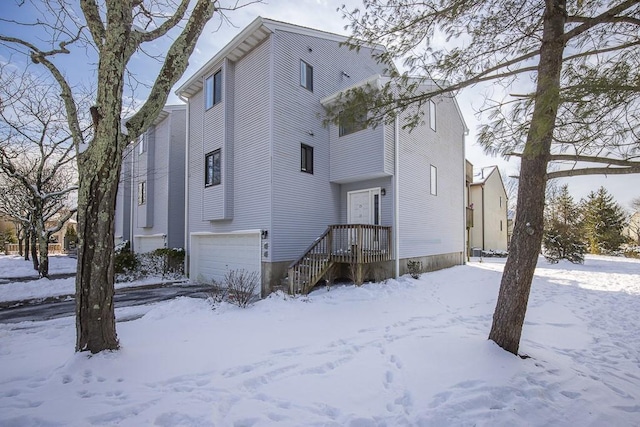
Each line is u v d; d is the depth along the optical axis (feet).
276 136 29.76
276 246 29.17
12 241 90.89
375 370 11.86
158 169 50.72
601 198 86.89
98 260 12.21
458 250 47.42
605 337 16.25
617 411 9.37
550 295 26.37
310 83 33.78
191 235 39.06
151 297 28.68
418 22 13.62
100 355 11.96
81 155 12.63
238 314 20.35
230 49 32.40
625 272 40.98
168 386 10.60
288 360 12.80
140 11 16.53
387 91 14.87
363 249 28.48
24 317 21.47
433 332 16.10
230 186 33.30
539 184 12.52
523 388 10.29
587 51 11.30
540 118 9.41
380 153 30.94
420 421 8.71
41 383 10.73
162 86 14.01
